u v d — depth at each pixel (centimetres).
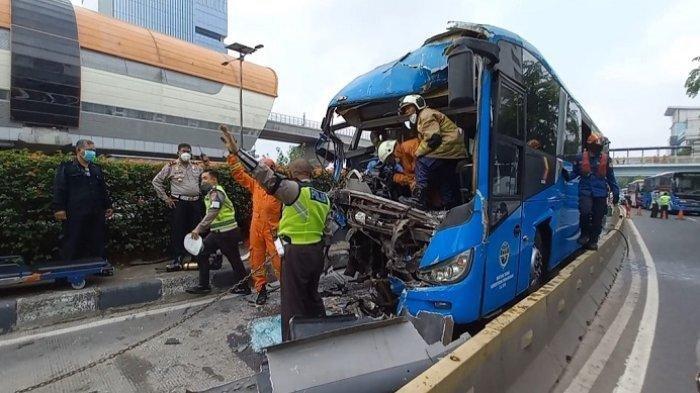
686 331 491
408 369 271
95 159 638
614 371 385
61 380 360
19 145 3303
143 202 703
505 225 421
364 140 603
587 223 717
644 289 690
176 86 4372
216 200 579
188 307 554
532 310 337
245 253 820
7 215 564
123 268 679
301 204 387
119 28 4028
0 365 387
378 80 489
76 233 575
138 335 461
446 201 460
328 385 248
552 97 582
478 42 361
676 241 1279
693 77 1686
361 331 284
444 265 373
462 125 468
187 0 11431
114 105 3922
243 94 4962
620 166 5431
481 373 252
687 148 5684
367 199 447
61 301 504
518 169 460
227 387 287
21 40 3225
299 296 388
